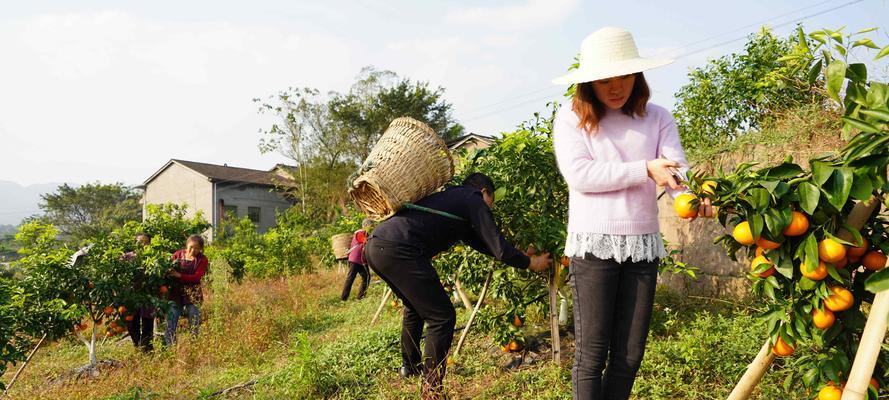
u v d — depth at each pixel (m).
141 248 7.72
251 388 4.61
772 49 6.92
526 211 4.38
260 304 8.52
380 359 4.63
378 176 3.43
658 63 2.27
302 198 35.47
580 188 2.43
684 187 2.21
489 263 4.56
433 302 3.43
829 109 4.88
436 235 3.46
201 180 35.03
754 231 1.95
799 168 1.97
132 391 4.80
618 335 2.54
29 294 6.23
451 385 4.06
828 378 2.25
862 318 2.09
